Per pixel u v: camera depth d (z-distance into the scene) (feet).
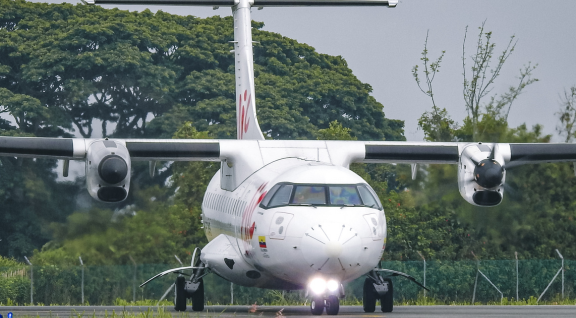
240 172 203.51
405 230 348.79
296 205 168.45
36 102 512.22
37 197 423.64
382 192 372.17
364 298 191.11
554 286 320.50
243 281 196.65
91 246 320.50
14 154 193.06
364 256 162.20
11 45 536.83
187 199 365.20
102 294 315.37
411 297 319.68
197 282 203.62
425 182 330.75
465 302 305.53
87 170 193.77
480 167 200.03
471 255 344.90
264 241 171.83
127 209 341.00
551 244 346.95
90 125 535.60
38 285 309.63
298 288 191.62
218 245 204.44
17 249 419.95
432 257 345.10
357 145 211.20
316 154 205.26
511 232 347.15
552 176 348.79
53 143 194.39
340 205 167.63
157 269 326.24
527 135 351.67
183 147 203.00
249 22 250.57
